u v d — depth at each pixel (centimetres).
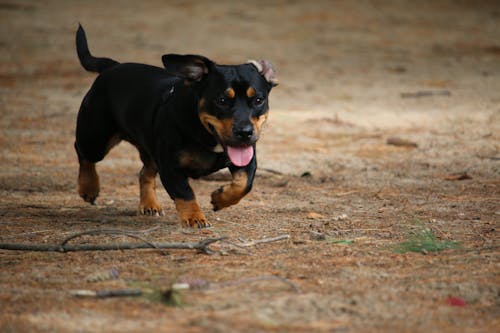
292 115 2202
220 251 963
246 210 1245
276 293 792
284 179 1534
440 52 3350
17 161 1698
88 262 930
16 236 1079
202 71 1064
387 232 1071
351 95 2511
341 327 703
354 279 842
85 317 730
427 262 909
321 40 3616
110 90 1216
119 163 1697
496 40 3631
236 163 1044
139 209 1241
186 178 1109
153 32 3759
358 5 4472
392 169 1597
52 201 1355
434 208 1234
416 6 4466
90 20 4047
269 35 3719
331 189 1432
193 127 1069
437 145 1802
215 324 704
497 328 709
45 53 3297
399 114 2198
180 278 831
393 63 3109
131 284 832
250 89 1055
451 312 747
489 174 1523
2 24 3891
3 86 2661
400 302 770
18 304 770
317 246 992
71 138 1955
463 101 2347
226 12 4275
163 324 708
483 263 902
